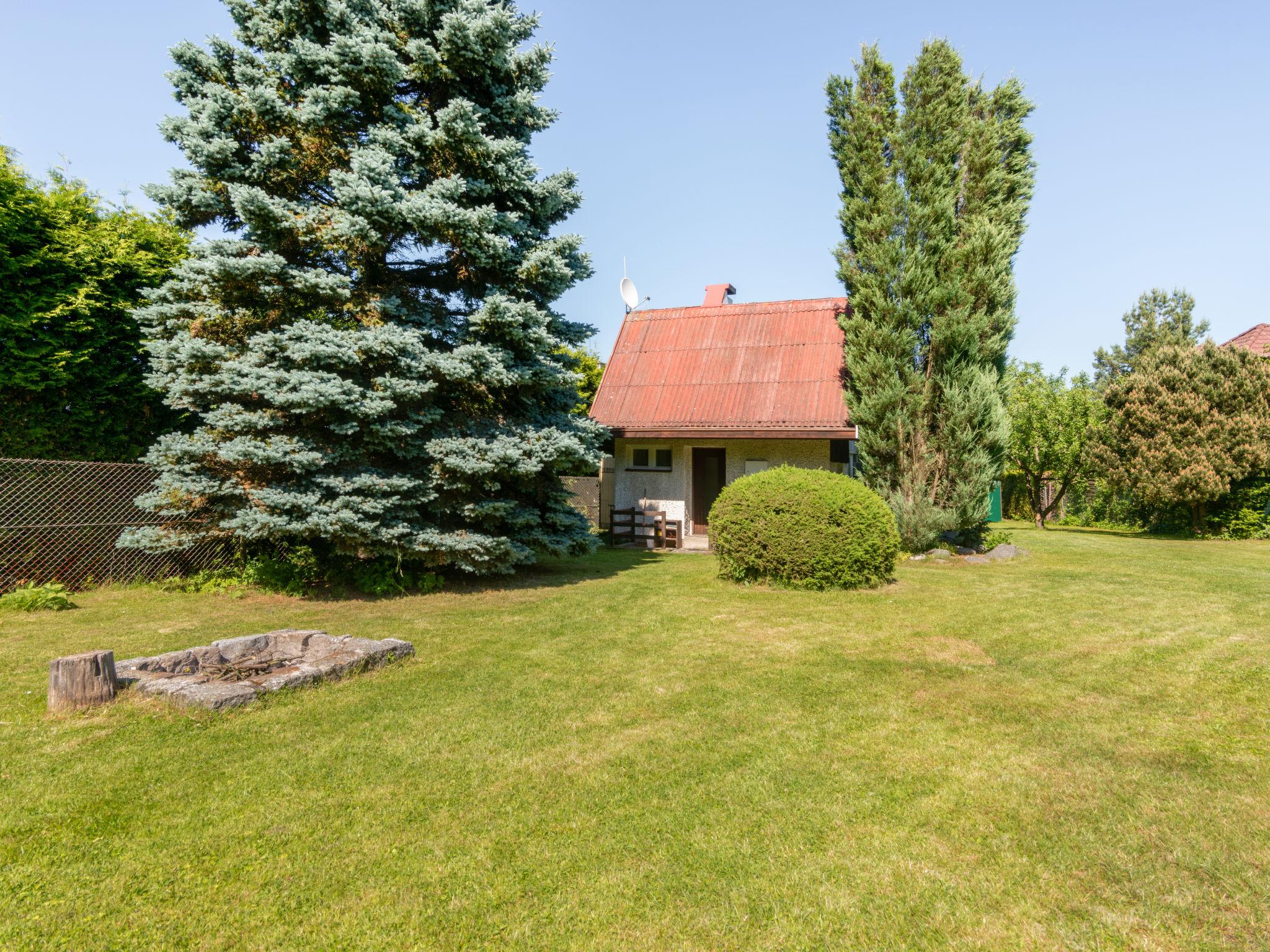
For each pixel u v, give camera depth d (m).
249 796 3.25
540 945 2.27
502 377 8.61
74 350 9.15
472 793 3.31
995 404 11.68
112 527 8.83
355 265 8.96
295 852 2.79
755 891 2.56
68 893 2.49
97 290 9.11
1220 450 15.95
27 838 2.84
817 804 3.21
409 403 8.48
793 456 14.28
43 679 4.91
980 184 11.99
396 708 4.46
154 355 8.64
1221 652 5.82
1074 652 5.84
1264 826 3.01
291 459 7.58
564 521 9.88
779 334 15.48
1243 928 2.36
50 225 9.23
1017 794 3.31
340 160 8.79
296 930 2.33
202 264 7.68
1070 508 22.69
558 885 2.59
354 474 8.23
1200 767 3.62
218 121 8.25
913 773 3.54
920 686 4.97
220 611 7.43
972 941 2.30
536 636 6.41
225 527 7.70
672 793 3.31
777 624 6.90
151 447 8.38
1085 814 3.12
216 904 2.45
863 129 12.19
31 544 8.11
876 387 12.13
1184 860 2.75
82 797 3.19
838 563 8.74
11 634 6.31
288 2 8.49
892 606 7.77
